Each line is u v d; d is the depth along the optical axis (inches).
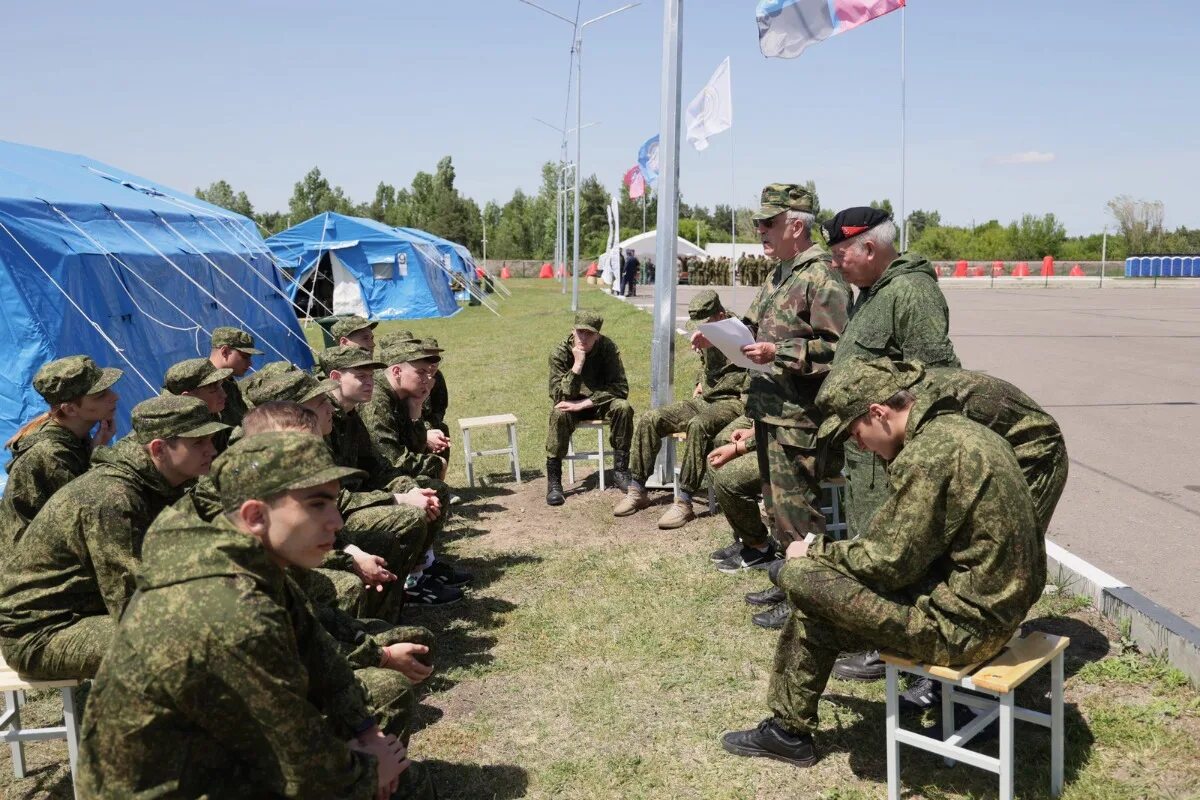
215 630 90.0
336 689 113.6
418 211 3368.6
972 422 128.1
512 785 146.1
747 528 233.3
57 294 331.9
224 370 206.4
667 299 295.7
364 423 229.8
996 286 1847.9
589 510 303.3
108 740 91.0
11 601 136.2
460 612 218.7
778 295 208.7
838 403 132.8
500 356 743.1
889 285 171.3
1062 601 192.9
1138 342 709.9
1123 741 142.6
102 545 133.5
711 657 187.6
